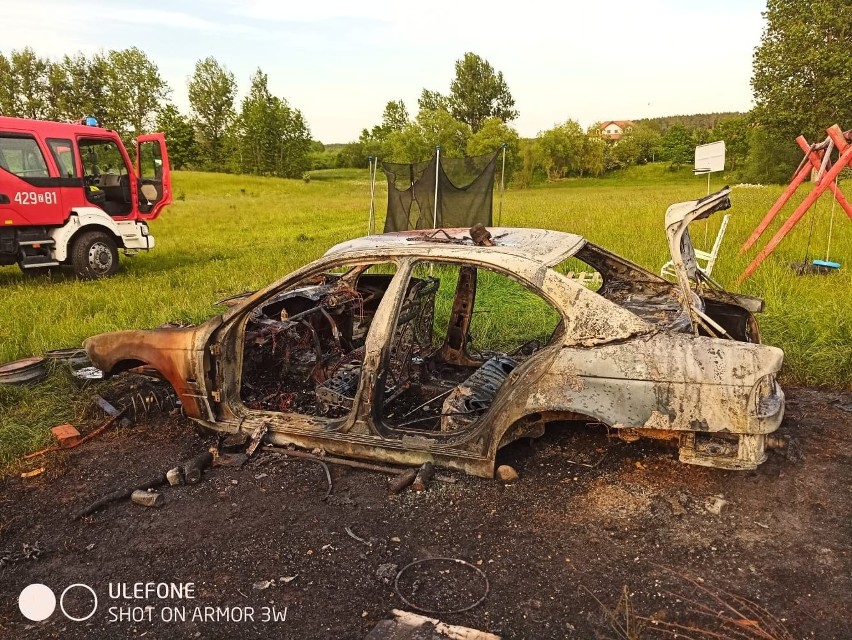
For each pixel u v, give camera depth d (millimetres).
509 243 4051
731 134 69938
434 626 2574
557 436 4137
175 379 4410
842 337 5641
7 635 2773
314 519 3490
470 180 12062
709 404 3164
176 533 3463
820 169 8641
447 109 92250
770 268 8750
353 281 5555
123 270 13477
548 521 3338
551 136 80188
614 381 3299
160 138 14062
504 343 6301
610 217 18062
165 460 4352
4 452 4445
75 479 4172
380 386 3895
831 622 2549
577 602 2748
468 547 3176
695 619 2605
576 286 3523
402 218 12414
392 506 3557
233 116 91062
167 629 2752
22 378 5609
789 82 32062
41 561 3305
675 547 3082
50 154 11930
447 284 8992
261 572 3090
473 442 3705
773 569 2889
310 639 2635
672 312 3752
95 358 4746
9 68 67375
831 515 3283
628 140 91000
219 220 25844
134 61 68812
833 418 4477
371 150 97250
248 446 4207
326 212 28266
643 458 3885
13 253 11867
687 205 3531
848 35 30531
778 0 32562
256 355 4848
